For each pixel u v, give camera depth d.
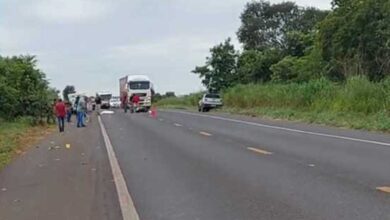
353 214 8.71
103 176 13.95
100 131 31.53
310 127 29.23
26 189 12.39
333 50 51.22
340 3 53.41
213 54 84.88
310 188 11.00
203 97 64.38
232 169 14.04
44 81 45.16
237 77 82.69
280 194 10.55
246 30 103.38
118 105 92.12
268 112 45.56
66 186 12.59
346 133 24.25
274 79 67.81
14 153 20.42
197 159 16.41
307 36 75.25
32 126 38.22
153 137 25.33
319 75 54.59
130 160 16.89
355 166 13.66
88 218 9.27
